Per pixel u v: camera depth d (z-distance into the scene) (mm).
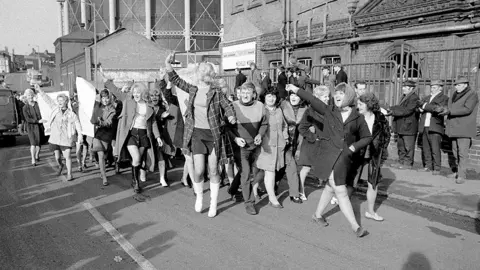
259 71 15797
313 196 7758
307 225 6082
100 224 6188
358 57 14977
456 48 9234
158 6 43094
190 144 6527
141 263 4793
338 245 5297
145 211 6836
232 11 24203
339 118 5496
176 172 10055
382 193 7559
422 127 9148
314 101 5723
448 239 5496
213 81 6426
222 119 6402
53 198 7758
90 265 4766
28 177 9742
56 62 47125
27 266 4770
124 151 8188
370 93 5953
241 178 6684
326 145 5625
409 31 12750
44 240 5570
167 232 5809
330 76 10703
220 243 5383
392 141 10445
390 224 6098
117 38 33438
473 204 6711
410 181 8281
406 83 9320
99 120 8484
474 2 10984
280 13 19891
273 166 6934
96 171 10312
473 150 8828
